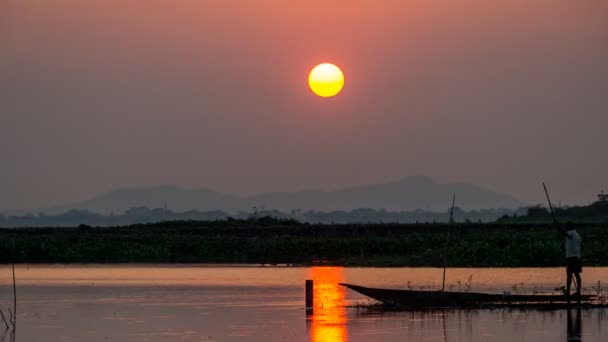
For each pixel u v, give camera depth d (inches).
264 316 3309.5
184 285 4704.7
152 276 5428.2
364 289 3538.4
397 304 3523.6
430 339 2751.0
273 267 6294.3
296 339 2780.5
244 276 5354.3
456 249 6461.6
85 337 2886.3
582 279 4825.3
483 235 7239.2
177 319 3265.3
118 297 4072.3
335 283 4753.9
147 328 3056.1
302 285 4648.1
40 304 3796.8
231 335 2874.0
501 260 6205.7
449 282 4751.5
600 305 3474.4
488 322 3073.3
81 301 3907.5
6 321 3235.7
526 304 3503.9
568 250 3516.2
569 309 3385.8
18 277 5383.9
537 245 6269.7
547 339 2728.8
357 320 3159.5
